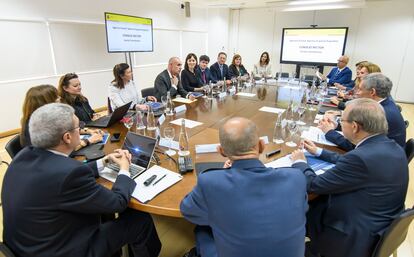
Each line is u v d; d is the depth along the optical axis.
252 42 7.98
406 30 6.06
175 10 6.70
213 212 0.86
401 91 6.45
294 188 0.87
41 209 0.99
